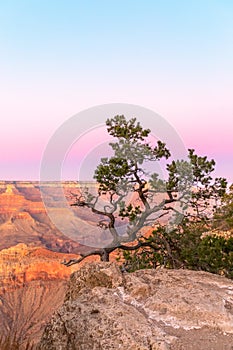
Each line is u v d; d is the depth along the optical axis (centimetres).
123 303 526
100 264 627
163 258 1329
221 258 1240
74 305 523
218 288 606
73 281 618
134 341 438
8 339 491
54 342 496
